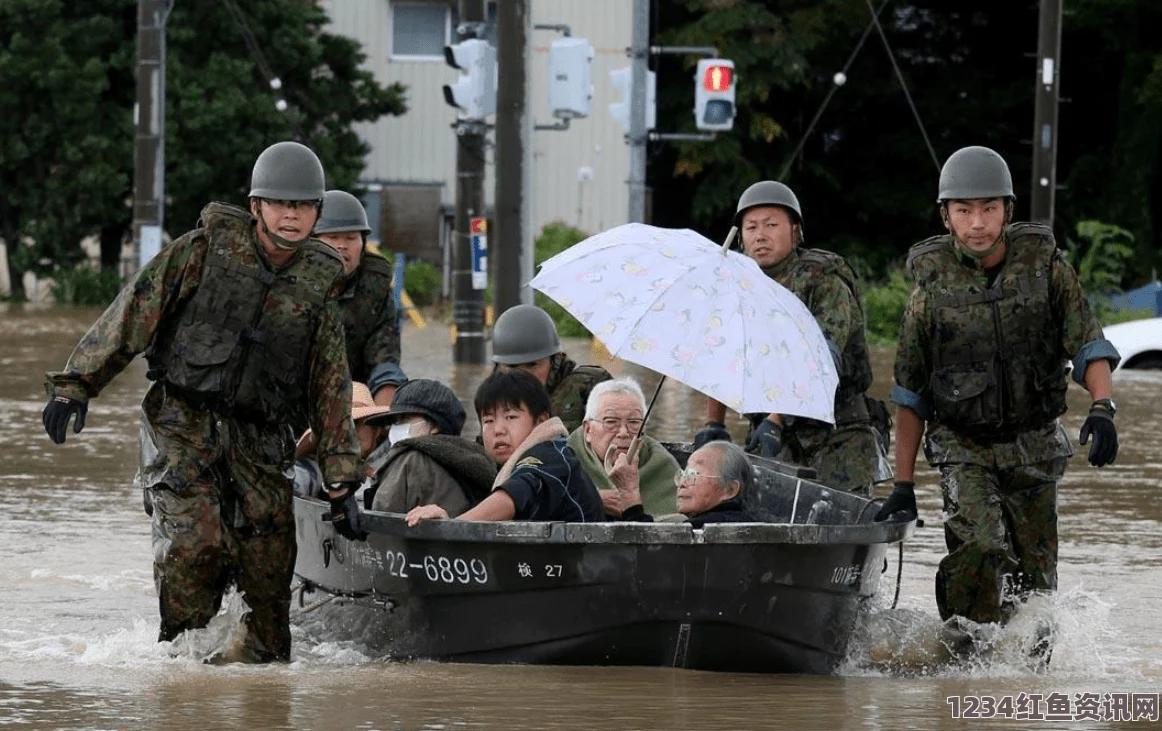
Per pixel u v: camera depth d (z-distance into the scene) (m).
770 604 19.36
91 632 22.14
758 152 137.12
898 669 21.06
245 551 20.66
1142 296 99.94
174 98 110.12
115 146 111.62
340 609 22.14
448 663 20.08
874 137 139.12
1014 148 136.88
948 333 21.70
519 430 21.28
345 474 20.27
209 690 18.50
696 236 21.62
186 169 109.38
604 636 19.38
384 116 122.56
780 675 20.05
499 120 56.66
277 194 19.97
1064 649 22.28
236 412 20.50
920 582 27.03
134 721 16.84
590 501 20.48
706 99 61.84
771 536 18.89
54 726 16.59
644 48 62.69
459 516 19.95
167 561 20.25
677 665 19.64
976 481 21.89
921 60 137.88
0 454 40.38
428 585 19.95
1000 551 21.72
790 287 25.53
